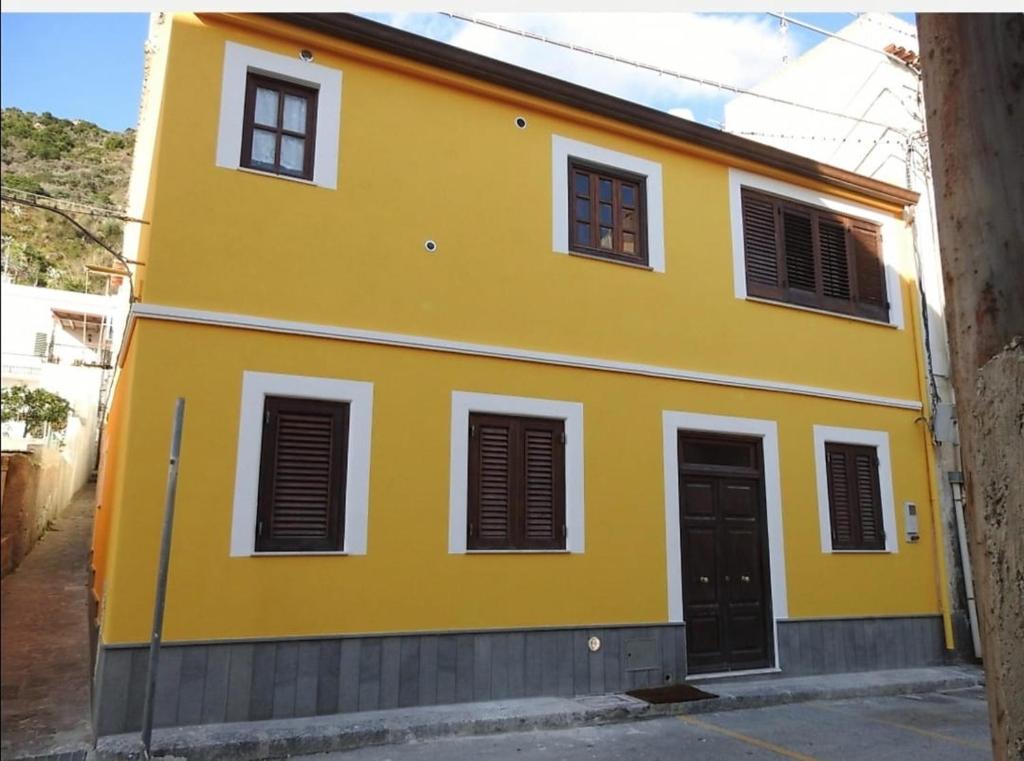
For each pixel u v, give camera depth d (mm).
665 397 8680
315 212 7168
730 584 8820
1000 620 2715
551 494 7867
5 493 12227
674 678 8070
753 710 7727
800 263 10164
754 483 9242
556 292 8242
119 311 13406
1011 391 2752
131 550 6035
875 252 10891
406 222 7562
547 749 6148
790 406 9578
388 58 7633
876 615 9656
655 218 9031
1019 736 2625
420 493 7145
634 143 9086
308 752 5855
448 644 7035
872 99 12617
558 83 8359
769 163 9883
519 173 8266
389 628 6809
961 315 2922
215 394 6504
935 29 3125
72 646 8586
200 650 6117
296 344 6879
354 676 6613
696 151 9422
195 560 6207
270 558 6457
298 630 6469
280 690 6336
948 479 10648
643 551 8172
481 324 7750
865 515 10008
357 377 7074
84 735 5941
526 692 7305
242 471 6477
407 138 7711
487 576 7312
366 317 7215
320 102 7359
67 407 19578
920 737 6848
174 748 5508
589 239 8664
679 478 8680
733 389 9172
